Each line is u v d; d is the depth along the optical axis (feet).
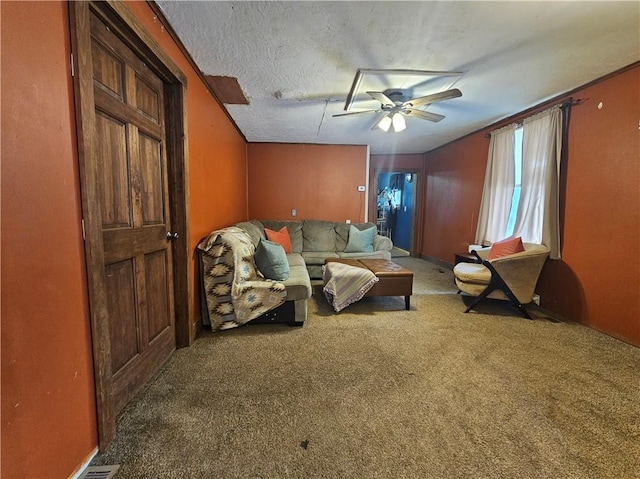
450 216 16.87
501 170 12.21
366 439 4.32
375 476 3.72
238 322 7.96
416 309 10.05
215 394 5.33
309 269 14.02
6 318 2.69
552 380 5.85
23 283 2.85
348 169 17.34
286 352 6.93
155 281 6.06
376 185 20.93
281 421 4.66
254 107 10.92
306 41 6.66
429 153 19.72
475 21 5.93
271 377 5.89
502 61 7.50
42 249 3.07
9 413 2.73
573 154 9.04
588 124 8.57
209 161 9.15
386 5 5.45
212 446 4.17
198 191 8.04
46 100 3.10
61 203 3.33
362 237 14.84
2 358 2.66
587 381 5.83
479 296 9.87
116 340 4.75
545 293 10.02
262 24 6.02
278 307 8.34
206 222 8.82
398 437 4.36
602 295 8.18
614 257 7.86
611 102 7.95
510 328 8.46
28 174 2.89
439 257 18.29
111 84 4.59
